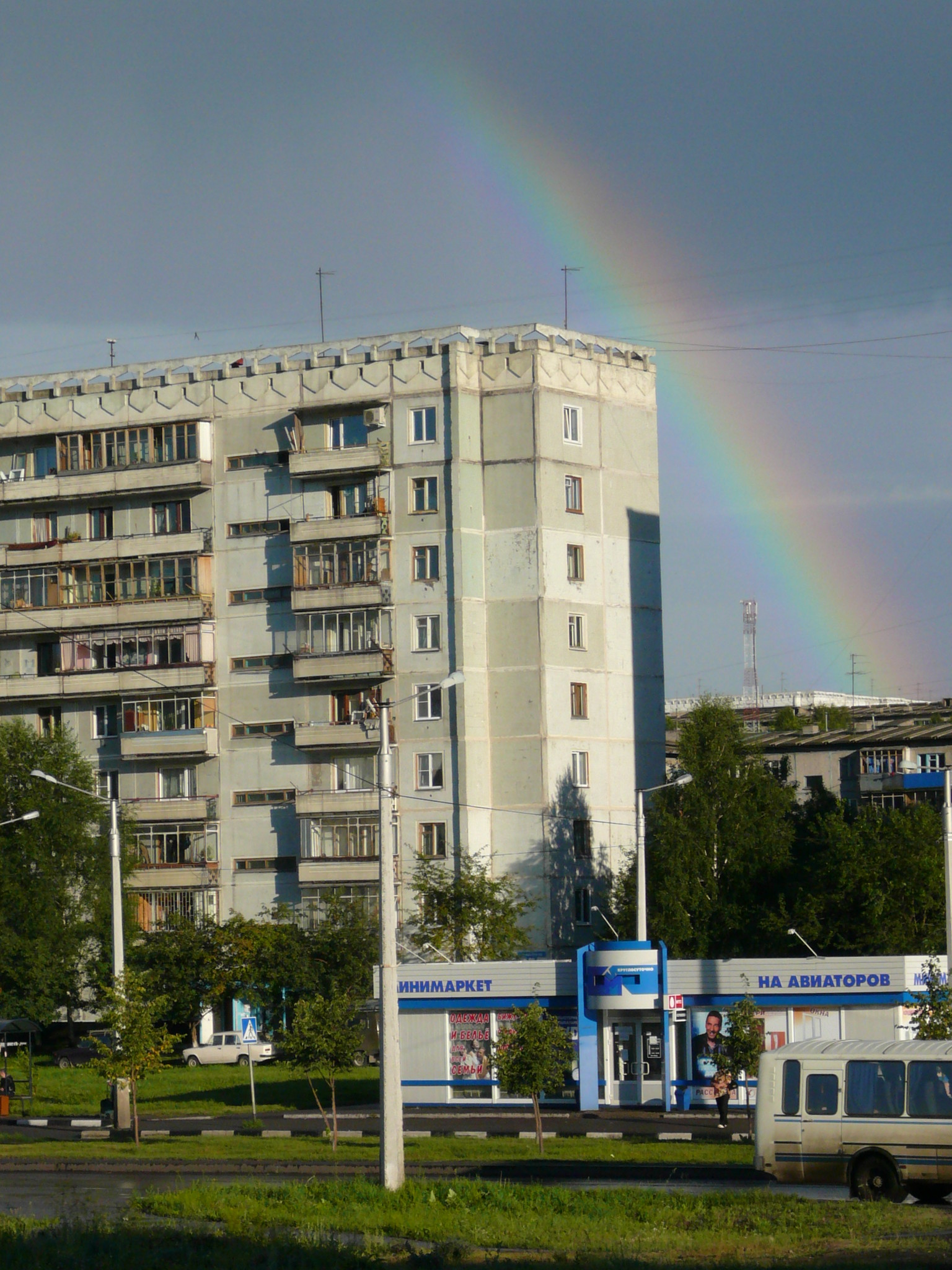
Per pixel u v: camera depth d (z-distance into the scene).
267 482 131.12
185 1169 59.62
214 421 132.88
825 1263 33.12
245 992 116.38
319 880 124.69
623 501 132.62
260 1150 63.47
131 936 123.31
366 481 128.62
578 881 125.88
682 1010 79.75
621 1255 35.34
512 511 126.56
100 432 135.50
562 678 126.44
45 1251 35.38
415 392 127.19
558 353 128.62
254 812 129.88
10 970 119.06
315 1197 45.41
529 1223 40.94
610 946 79.56
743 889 119.25
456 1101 83.25
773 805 122.19
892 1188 45.53
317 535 127.62
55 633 135.12
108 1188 54.78
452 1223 40.62
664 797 123.69
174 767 132.62
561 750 125.81
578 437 129.62
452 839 123.75
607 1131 69.62
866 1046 46.88
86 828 126.00
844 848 112.19
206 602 131.50
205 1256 35.22
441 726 124.81
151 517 134.75
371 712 47.50
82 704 136.00
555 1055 61.25
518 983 82.56
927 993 72.31
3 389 140.50
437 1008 84.00
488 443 127.44
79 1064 117.38
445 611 125.44
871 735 172.38
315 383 129.75
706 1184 52.09
